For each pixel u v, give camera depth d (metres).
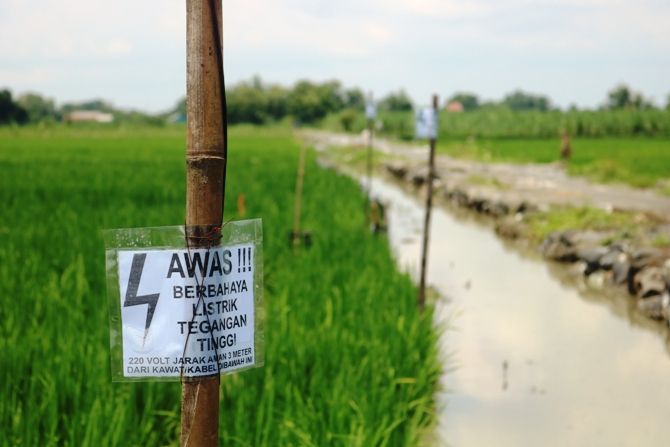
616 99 112.56
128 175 26.03
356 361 7.12
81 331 7.66
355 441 5.29
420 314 9.28
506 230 18.94
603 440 7.17
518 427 7.45
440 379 8.73
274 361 6.97
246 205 17.97
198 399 2.46
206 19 2.40
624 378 8.88
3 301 8.62
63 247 11.74
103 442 5.23
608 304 12.29
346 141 73.00
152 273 2.41
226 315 2.48
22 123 115.94
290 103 149.75
